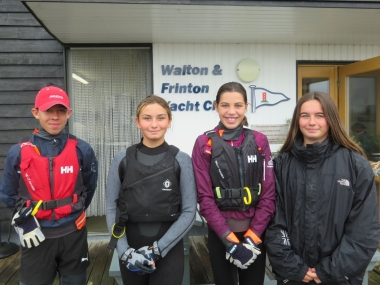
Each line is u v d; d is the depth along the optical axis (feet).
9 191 6.21
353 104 13.47
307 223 5.29
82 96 13.07
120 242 5.46
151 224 5.54
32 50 12.76
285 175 5.68
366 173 5.08
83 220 6.38
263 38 12.57
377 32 11.98
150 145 5.76
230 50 13.23
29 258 6.02
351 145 5.39
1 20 12.59
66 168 6.09
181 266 5.73
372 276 9.97
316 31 11.74
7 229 12.96
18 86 12.77
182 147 13.23
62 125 6.28
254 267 5.99
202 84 13.19
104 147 13.25
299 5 9.37
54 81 12.89
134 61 13.20
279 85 13.56
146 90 13.26
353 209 5.11
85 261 6.50
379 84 12.41
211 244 6.26
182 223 5.52
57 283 9.68
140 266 5.16
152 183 5.45
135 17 9.98
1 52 12.68
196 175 5.86
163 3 8.99
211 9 9.48
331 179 5.22
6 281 9.91
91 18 10.00
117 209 5.68
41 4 8.83
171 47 12.99
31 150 6.00
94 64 13.07
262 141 5.98
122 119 13.26
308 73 13.91
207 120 13.28
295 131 5.76
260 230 5.60
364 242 4.94
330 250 5.17
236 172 5.70
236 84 6.10
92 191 6.98
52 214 5.96
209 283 9.71
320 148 5.25
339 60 13.83
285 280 5.59
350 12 9.90
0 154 12.80
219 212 5.70
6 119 12.78
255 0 9.27
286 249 5.44
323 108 5.39
